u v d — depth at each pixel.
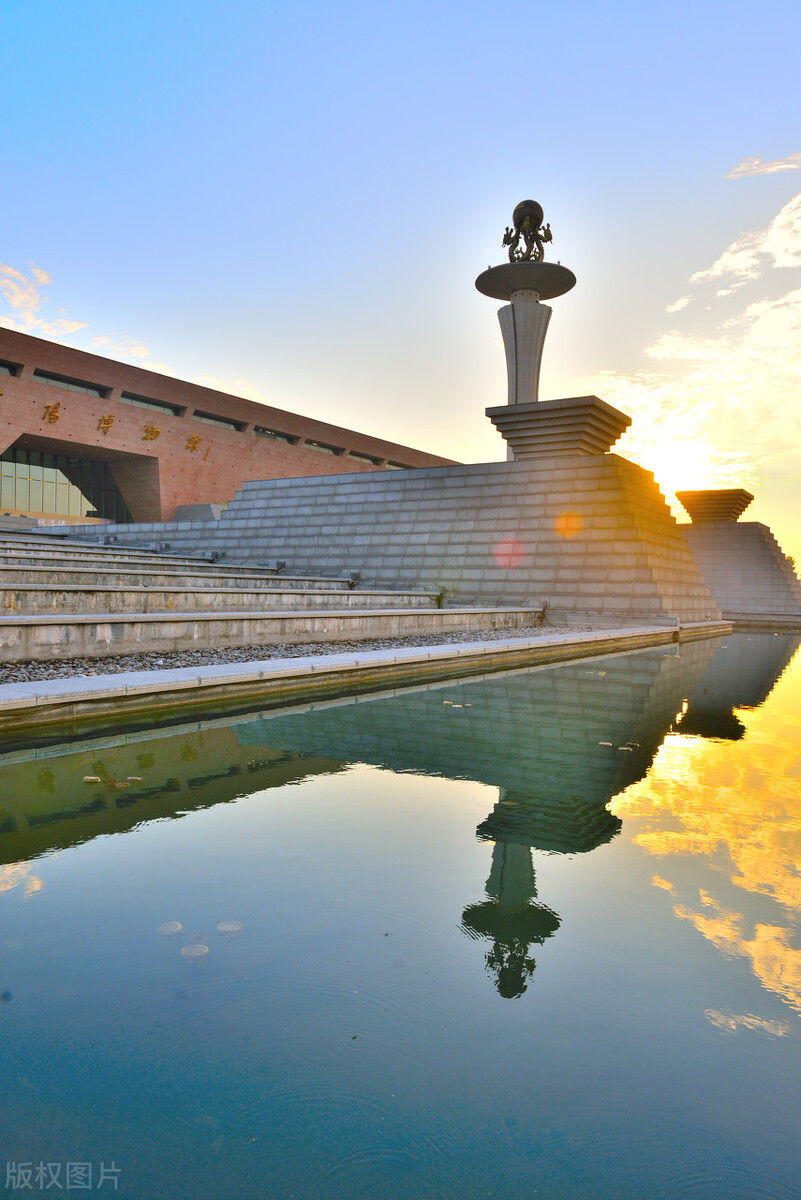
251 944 3.28
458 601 32.25
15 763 6.55
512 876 4.10
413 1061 2.47
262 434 74.75
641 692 11.88
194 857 4.36
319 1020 2.70
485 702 10.41
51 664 11.33
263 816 5.16
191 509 64.94
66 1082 2.36
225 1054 2.50
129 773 6.27
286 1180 1.94
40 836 4.73
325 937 3.35
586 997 2.88
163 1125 2.18
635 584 28.77
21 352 52.94
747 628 40.84
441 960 3.15
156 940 3.32
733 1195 1.92
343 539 36.75
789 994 2.92
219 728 8.24
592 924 3.52
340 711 9.46
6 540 31.62
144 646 13.03
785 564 59.34
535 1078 2.39
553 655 17.80
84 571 19.66
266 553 38.94
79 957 3.16
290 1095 2.30
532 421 32.91
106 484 70.69
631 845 4.63
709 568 55.81
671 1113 2.24
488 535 32.56
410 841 4.66
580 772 6.52
